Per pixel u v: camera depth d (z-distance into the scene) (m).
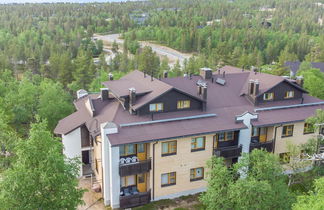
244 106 36.28
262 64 112.44
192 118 32.34
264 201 20.84
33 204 19.38
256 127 35.25
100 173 32.09
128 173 29.14
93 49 142.25
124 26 199.25
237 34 153.00
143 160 29.55
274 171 22.83
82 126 34.78
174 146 30.66
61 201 19.66
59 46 125.06
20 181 18.47
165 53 148.00
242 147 33.38
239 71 44.91
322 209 15.90
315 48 122.50
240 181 21.02
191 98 33.38
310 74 50.09
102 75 61.75
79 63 79.12
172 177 31.50
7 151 27.83
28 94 49.41
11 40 132.50
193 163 31.75
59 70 84.12
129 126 30.00
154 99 31.56
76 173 21.66
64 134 34.22
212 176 23.31
